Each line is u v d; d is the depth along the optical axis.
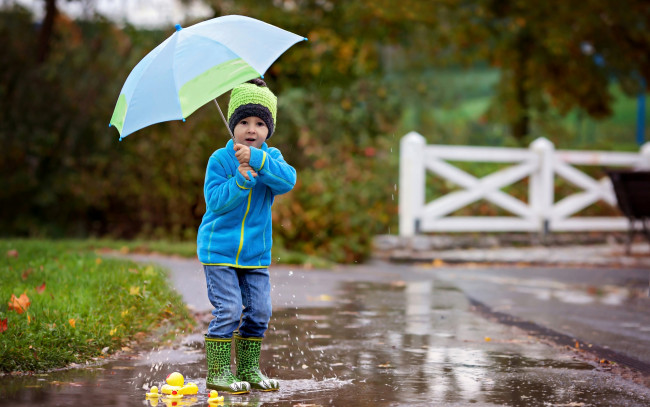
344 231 11.74
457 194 13.21
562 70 19.00
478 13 18.16
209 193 4.30
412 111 28.64
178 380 4.29
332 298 7.92
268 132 4.45
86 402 3.95
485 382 4.55
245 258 4.32
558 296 8.30
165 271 7.98
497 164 16.81
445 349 5.54
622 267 11.24
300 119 13.61
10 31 14.05
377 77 16.23
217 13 14.99
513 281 9.60
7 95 13.65
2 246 8.75
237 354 4.48
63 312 5.26
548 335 6.11
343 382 4.52
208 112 12.95
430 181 15.66
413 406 3.98
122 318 5.59
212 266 4.32
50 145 13.39
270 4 16.25
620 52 18.52
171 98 4.07
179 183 13.02
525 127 20.41
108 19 14.05
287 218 11.55
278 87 16.31
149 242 12.09
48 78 13.69
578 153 14.30
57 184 13.33
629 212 12.09
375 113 15.08
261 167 4.21
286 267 10.39
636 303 7.84
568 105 20.14
